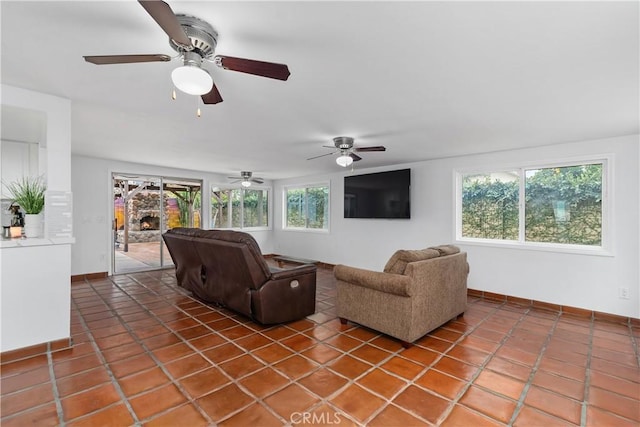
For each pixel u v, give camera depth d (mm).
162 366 2303
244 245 2943
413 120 2965
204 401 1888
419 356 2518
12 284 2336
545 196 3975
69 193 2568
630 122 2945
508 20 1438
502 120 2936
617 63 1840
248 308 3139
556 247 3801
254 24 1494
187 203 6773
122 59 1494
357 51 1736
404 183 5168
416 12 1389
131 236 6871
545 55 1759
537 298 3920
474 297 4363
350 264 6203
